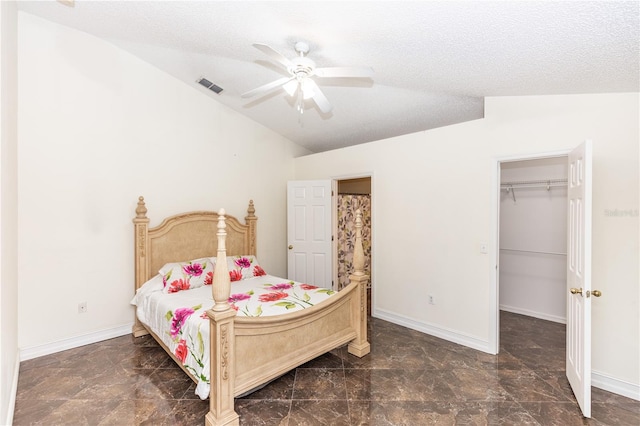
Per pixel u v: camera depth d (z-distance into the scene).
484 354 3.17
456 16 1.77
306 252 4.96
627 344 2.44
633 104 2.43
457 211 3.44
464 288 3.39
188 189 4.21
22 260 3.02
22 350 3.02
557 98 2.76
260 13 2.24
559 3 1.49
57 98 3.22
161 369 2.87
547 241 4.19
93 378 2.72
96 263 3.47
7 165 2.17
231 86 4.01
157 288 3.43
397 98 3.52
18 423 2.16
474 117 3.90
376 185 4.27
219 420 2.05
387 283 4.15
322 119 4.39
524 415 2.22
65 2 2.61
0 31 1.81
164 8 2.53
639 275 2.39
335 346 2.93
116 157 3.61
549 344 3.40
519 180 4.42
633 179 2.42
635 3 1.40
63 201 3.26
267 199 5.14
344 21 2.10
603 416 2.21
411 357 3.11
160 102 3.95
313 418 2.21
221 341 2.07
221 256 2.11
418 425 2.13
